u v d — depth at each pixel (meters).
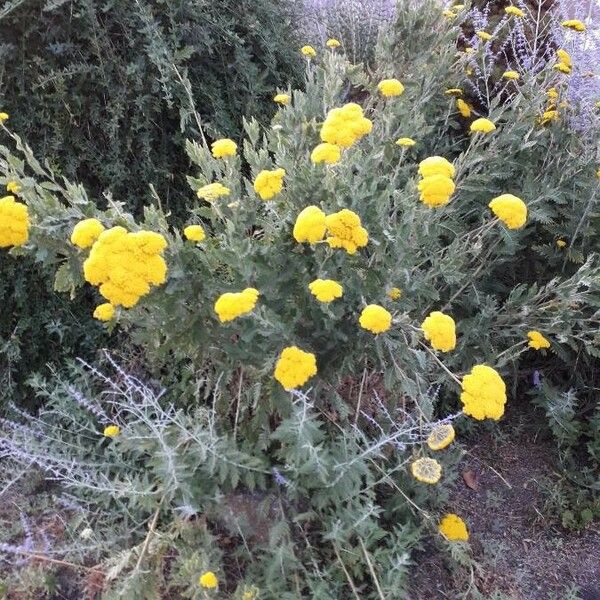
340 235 1.97
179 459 2.12
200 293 2.11
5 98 2.90
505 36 4.15
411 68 3.40
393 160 3.17
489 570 2.46
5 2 2.81
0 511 2.53
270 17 3.50
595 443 2.91
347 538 2.21
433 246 2.97
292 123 2.67
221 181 2.43
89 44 2.99
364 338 2.24
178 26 3.08
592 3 4.00
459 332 2.97
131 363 2.91
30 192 2.06
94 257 1.77
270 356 2.13
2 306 2.93
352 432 2.29
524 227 3.14
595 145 3.18
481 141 2.99
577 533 2.66
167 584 2.12
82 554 2.21
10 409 2.90
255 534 2.25
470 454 2.99
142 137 3.05
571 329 3.02
